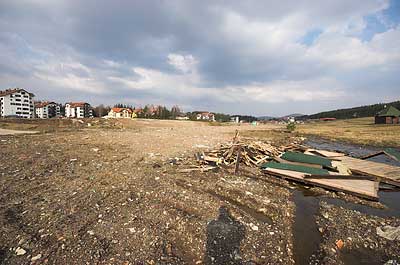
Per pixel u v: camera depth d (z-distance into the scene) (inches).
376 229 241.6
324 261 186.5
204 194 312.8
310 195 351.9
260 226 235.9
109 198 276.1
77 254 171.8
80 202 260.7
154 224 220.8
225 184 364.2
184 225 222.8
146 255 176.1
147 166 436.1
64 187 305.1
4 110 3159.5
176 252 183.2
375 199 332.5
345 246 210.8
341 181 392.2
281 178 432.5
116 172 380.8
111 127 1530.5
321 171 441.4
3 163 406.0
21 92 3356.3
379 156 757.3
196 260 176.1
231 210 265.0
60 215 228.7
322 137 1464.1
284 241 212.7
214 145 772.6
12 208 240.5
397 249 207.0
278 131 1894.7
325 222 256.8
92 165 418.3
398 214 293.4
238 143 659.4
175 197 290.2
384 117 2431.1
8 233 195.3
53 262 163.2
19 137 748.0
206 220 236.8
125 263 165.5
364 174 472.7
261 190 350.6
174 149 642.2
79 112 4431.6
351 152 869.2
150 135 969.5
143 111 4453.7
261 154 620.1
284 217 264.4
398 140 1141.1
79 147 582.6
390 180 424.2
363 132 1664.6
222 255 183.9
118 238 194.7
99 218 226.5
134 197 283.7
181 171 421.7
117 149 585.9
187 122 2775.6
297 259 190.2
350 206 316.8
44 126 1438.2
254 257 184.7
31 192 285.1
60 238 190.1
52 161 430.6
